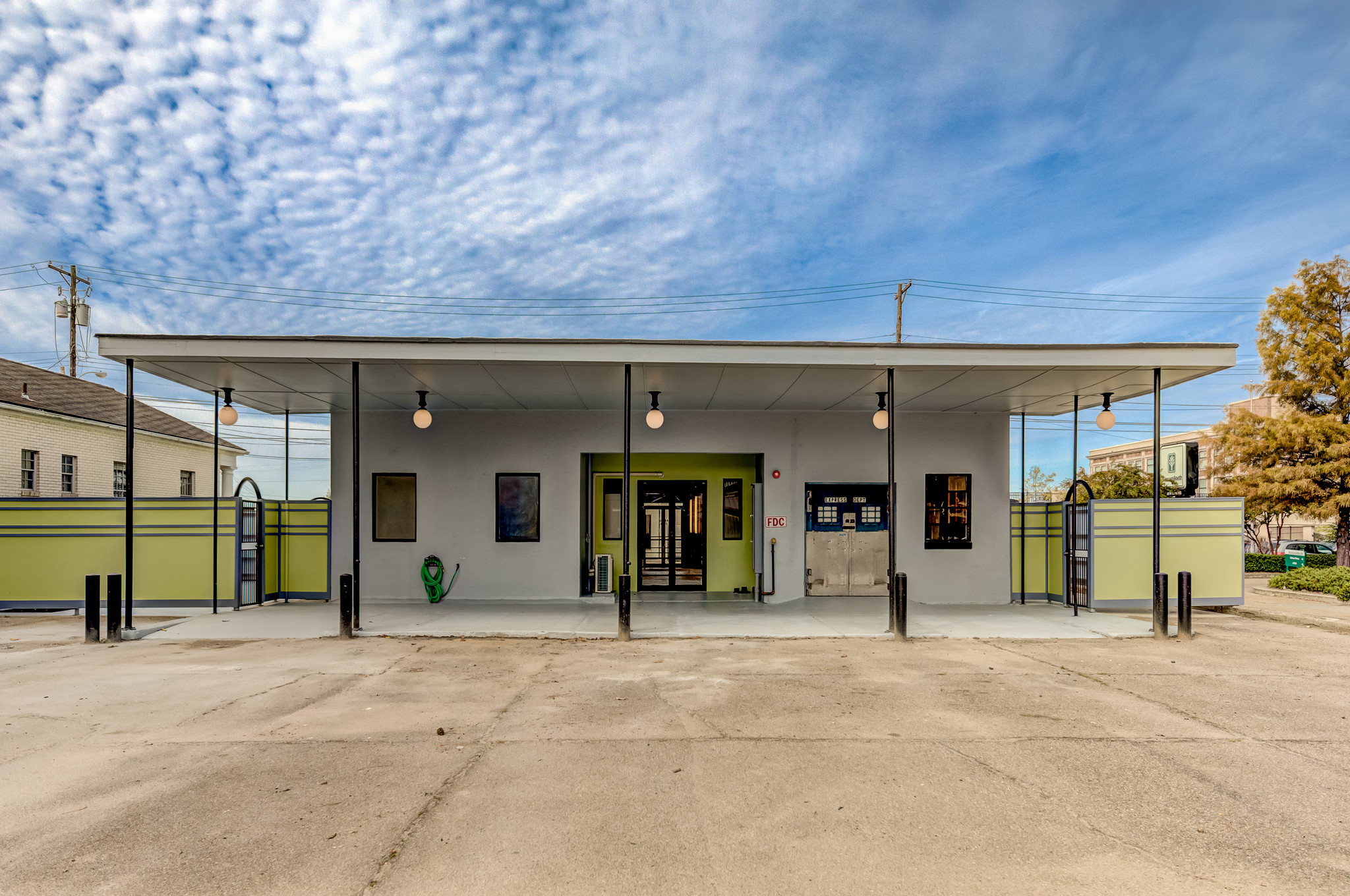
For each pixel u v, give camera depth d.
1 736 4.98
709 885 3.03
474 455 11.72
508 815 3.71
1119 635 8.80
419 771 4.32
